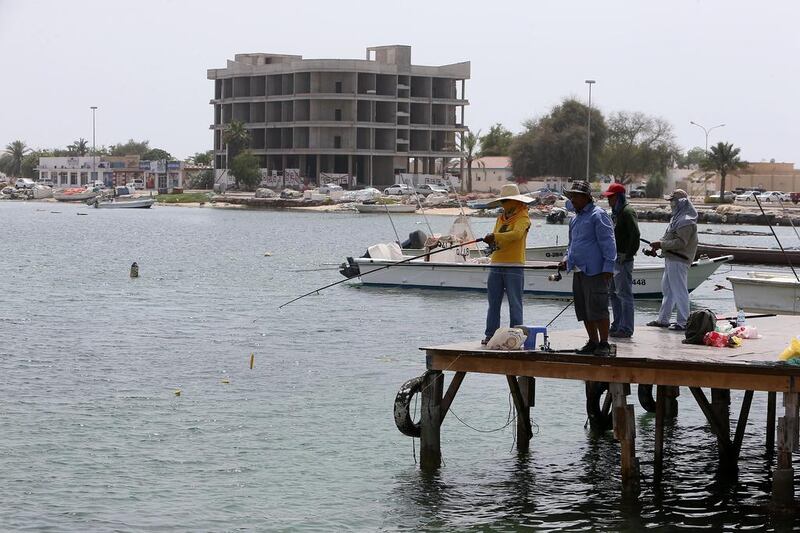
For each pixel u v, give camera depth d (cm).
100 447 1838
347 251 6956
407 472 1719
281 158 17800
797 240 7875
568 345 1666
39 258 6212
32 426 1973
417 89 17612
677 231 1889
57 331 3194
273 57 18362
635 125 16375
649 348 1639
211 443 1869
